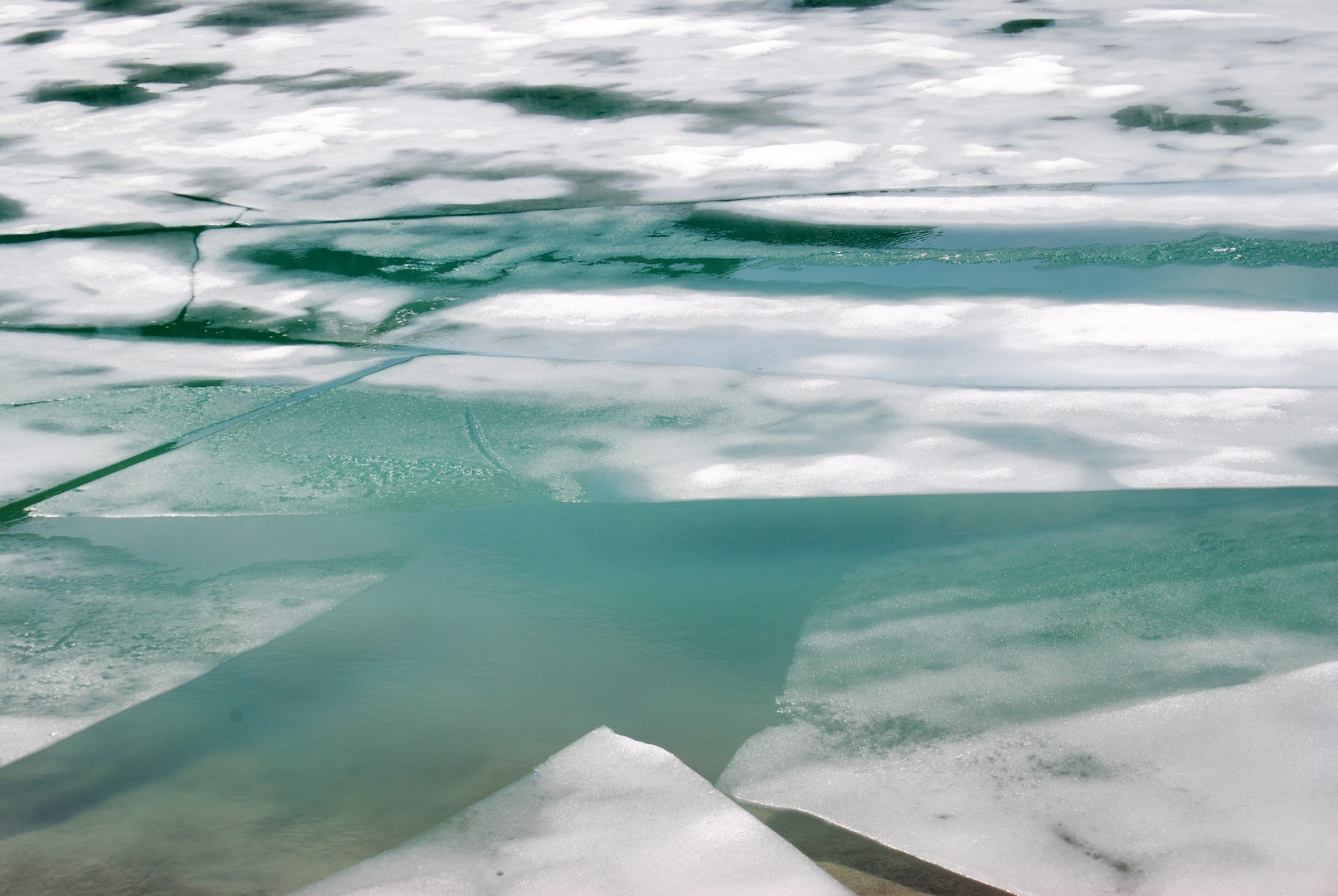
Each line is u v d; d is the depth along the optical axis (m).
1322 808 17.38
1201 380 21.94
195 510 20.41
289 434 21.59
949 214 28.05
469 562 19.67
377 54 48.75
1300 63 40.72
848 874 17.17
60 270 25.94
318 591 19.39
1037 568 19.36
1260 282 23.91
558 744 18.00
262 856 17.38
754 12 55.12
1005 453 20.89
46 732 18.20
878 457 20.91
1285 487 20.19
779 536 19.88
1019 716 18.06
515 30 52.91
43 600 19.33
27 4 61.69
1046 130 34.66
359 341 23.61
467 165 33.69
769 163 32.91
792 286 24.62
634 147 34.94
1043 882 17.11
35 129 38.25
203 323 24.08
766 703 18.27
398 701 18.36
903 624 18.86
